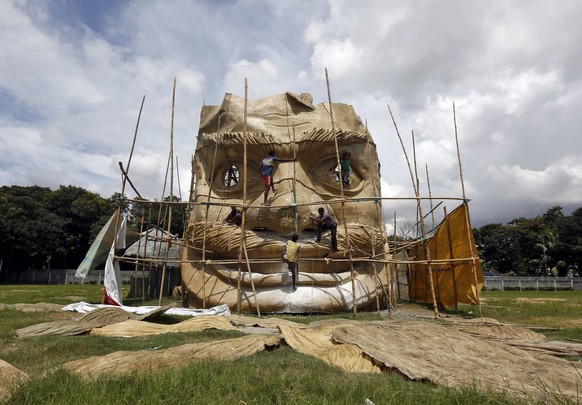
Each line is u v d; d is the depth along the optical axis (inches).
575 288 1748.3
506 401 150.3
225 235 524.7
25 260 1851.6
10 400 144.9
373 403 149.5
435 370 204.1
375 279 536.4
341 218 545.3
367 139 585.0
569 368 217.0
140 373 175.9
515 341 306.2
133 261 553.9
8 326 338.6
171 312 466.3
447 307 642.2
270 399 151.3
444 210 581.0
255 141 539.5
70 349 248.4
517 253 2226.9
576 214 2269.9
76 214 1975.9
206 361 193.9
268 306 503.2
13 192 1923.0
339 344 268.1
